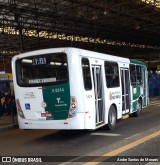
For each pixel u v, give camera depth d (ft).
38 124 34.50
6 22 91.40
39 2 77.56
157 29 120.06
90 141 33.42
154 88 114.52
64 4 81.25
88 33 118.73
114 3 83.97
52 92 33.68
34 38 118.93
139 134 36.01
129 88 48.70
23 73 35.60
